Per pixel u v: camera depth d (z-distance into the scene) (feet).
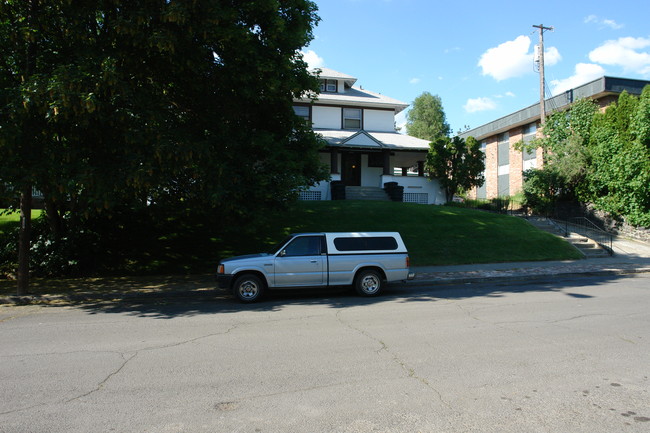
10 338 22.45
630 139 67.41
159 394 14.44
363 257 34.78
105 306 32.89
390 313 27.58
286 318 26.55
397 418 12.50
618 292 34.91
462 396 14.03
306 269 33.78
